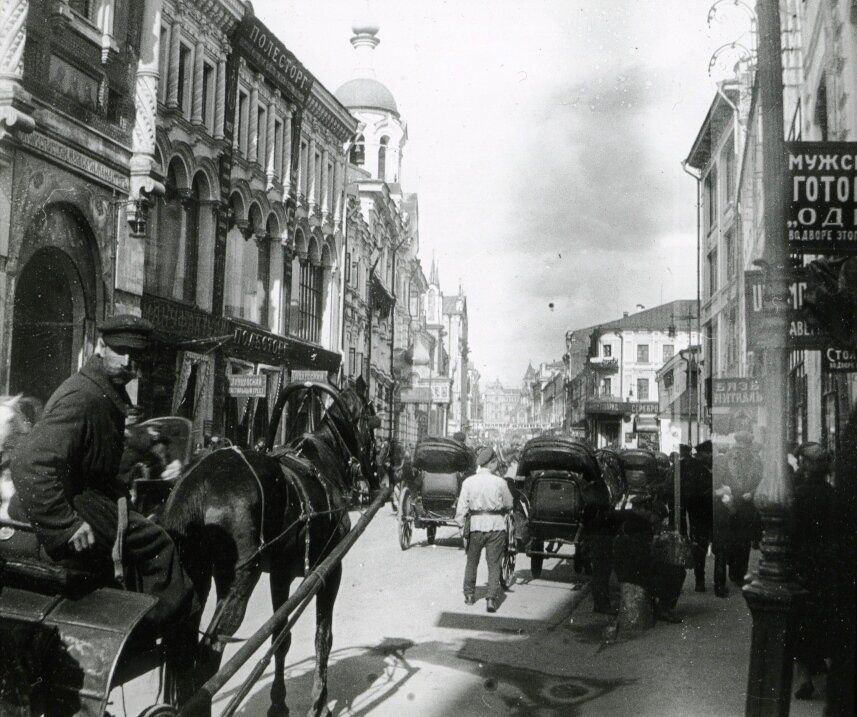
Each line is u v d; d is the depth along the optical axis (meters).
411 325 59.69
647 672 6.97
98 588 3.94
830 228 8.88
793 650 5.61
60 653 3.65
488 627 8.77
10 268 12.81
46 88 13.82
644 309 46.44
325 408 7.25
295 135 29.22
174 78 20.78
